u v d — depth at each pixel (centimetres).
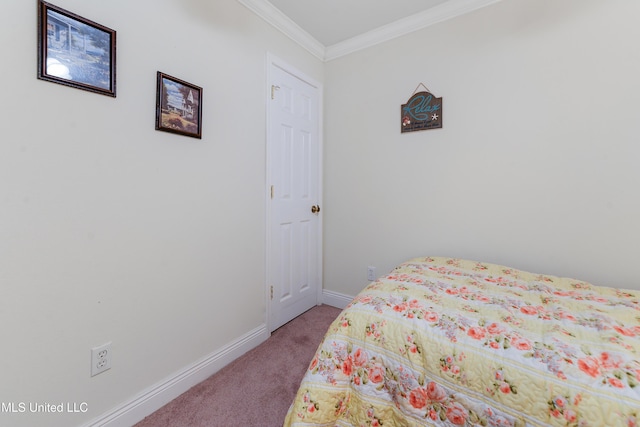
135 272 120
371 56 219
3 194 86
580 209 149
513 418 71
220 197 157
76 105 100
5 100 85
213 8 149
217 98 153
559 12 151
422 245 201
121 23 111
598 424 62
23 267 90
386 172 215
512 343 80
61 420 100
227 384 146
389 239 216
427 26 192
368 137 223
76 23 99
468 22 177
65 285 99
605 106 142
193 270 144
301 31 210
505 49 166
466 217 183
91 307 106
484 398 75
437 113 190
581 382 67
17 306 89
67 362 101
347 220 238
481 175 177
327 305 251
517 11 162
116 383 114
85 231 104
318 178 245
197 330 147
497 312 97
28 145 90
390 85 210
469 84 178
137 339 121
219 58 153
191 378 143
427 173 197
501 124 169
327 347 100
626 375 66
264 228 188
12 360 89
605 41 141
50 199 95
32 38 90
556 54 153
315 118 239
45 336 95
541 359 74
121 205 114
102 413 110
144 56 119
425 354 86
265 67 184
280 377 152
